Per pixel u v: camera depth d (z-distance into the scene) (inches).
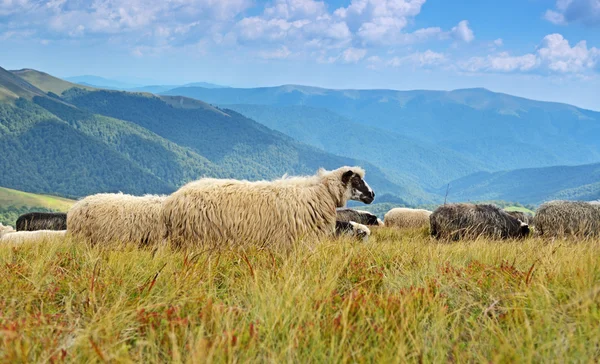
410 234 658.2
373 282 193.5
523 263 237.9
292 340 126.8
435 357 124.5
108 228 374.6
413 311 151.1
